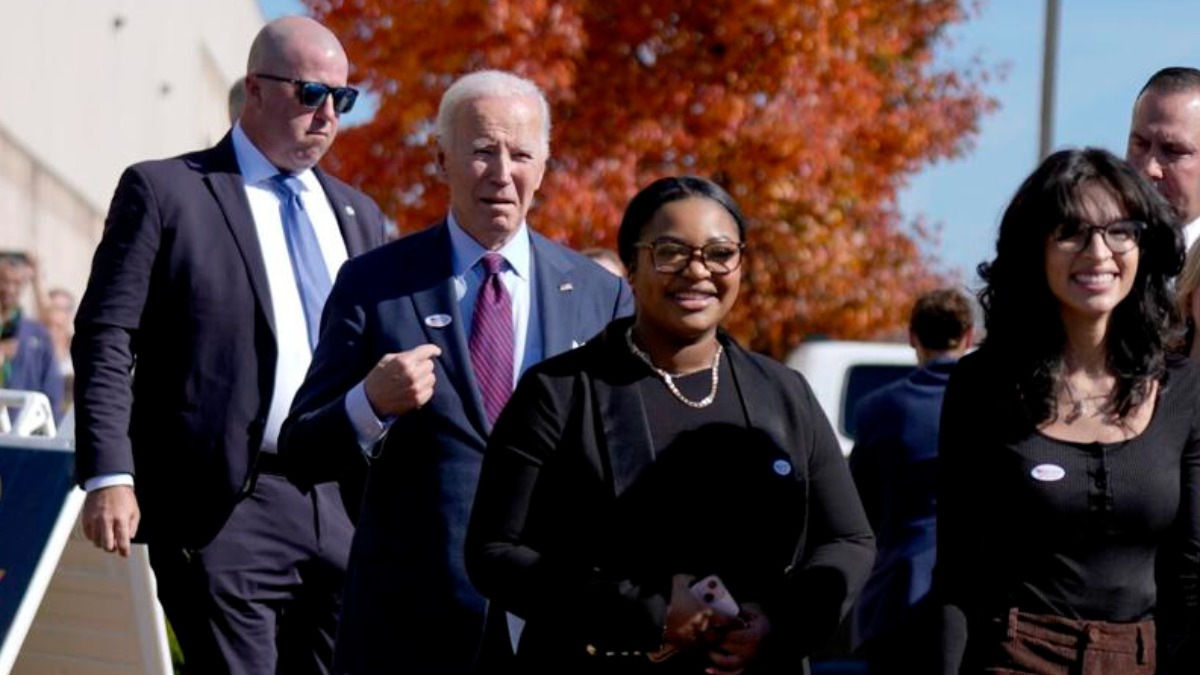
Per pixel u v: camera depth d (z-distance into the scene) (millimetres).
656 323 5688
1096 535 5812
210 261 7691
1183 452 5938
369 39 20766
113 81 29516
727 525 5578
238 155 7922
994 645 5832
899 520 10211
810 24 21703
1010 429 5895
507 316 6762
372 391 6246
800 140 21609
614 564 5562
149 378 7750
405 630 6480
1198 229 7652
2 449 7719
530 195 6844
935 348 10352
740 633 5449
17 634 7348
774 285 22766
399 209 20953
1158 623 5875
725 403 5672
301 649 8008
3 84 21562
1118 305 5980
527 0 20234
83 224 27828
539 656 5699
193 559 7688
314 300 7891
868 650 10352
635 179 21438
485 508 5660
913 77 24250
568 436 5637
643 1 21422
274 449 7762
